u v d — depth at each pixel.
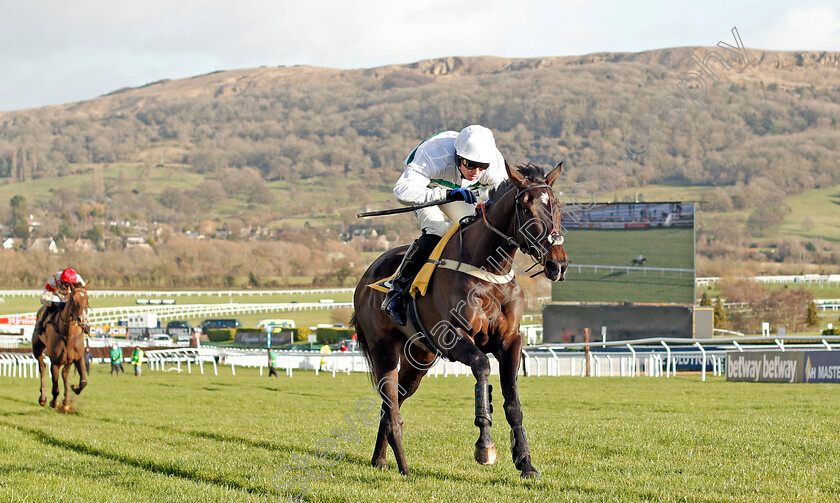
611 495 4.37
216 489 4.78
